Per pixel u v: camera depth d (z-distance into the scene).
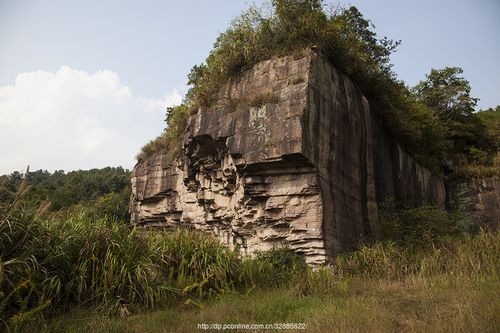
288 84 13.83
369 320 6.77
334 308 7.74
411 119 21.59
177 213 20.47
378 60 22.00
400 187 19.73
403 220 16.64
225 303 8.60
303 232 12.80
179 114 19.12
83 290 7.93
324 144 13.73
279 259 12.57
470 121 31.97
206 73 17.02
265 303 8.62
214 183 16.06
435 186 25.53
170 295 8.80
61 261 8.05
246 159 13.46
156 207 21.81
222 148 14.98
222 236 16.05
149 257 9.34
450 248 12.78
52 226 8.41
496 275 9.10
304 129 12.77
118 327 6.80
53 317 7.22
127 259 8.66
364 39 22.97
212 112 15.32
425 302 8.12
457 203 27.97
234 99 15.02
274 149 12.92
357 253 12.79
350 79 16.78
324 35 14.77
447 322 6.33
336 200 13.74
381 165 17.97
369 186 16.44
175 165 20.47
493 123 33.88
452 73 31.77
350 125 15.72
